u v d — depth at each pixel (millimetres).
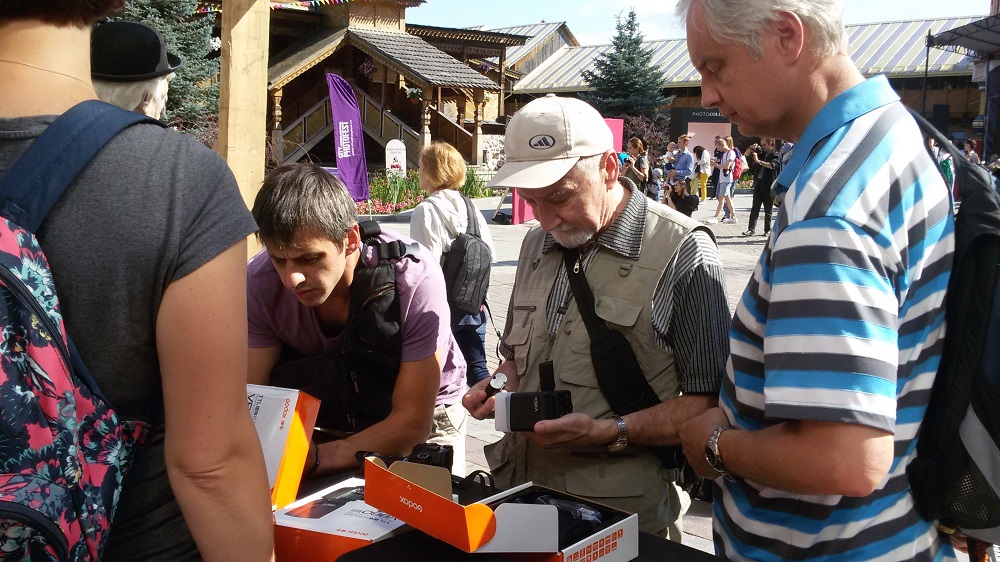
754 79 1501
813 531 1500
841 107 1452
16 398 976
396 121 26938
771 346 1383
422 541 1522
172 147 1144
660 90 41156
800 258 1356
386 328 2178
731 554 1645
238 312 1166
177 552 1234
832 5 1454
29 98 1078
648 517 2168
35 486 973
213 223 1147
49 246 1051
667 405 2072
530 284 2385
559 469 2215
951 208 1456
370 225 2264
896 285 1371
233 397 1158
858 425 1296
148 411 1187
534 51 50438
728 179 17625
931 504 1453
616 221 2201
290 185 1970
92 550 1069
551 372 2176
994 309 1384
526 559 1437
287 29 27438
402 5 28406
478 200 21500
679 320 2109
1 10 1065
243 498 1170
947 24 43281
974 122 32844
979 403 1385
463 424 2863
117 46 2352
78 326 1075
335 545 1561
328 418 2342
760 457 1460
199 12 21828
